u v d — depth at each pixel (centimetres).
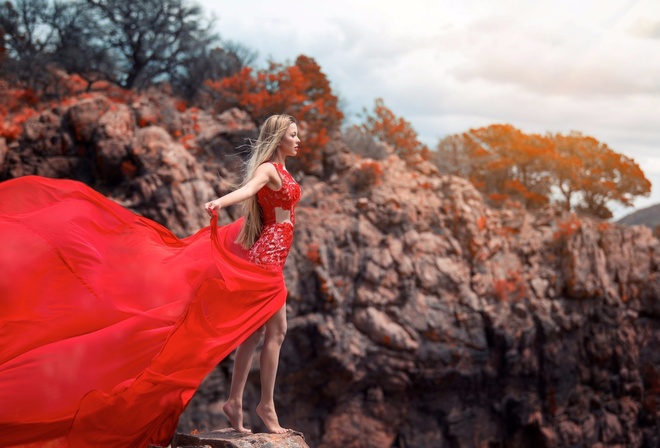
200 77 3988
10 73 3556
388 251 2911
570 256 3281
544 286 3216
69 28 3878
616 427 3281
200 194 2691
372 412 2828
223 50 4281
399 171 3400
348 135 3791
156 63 4034
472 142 4488
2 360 409
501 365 3019
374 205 3033
